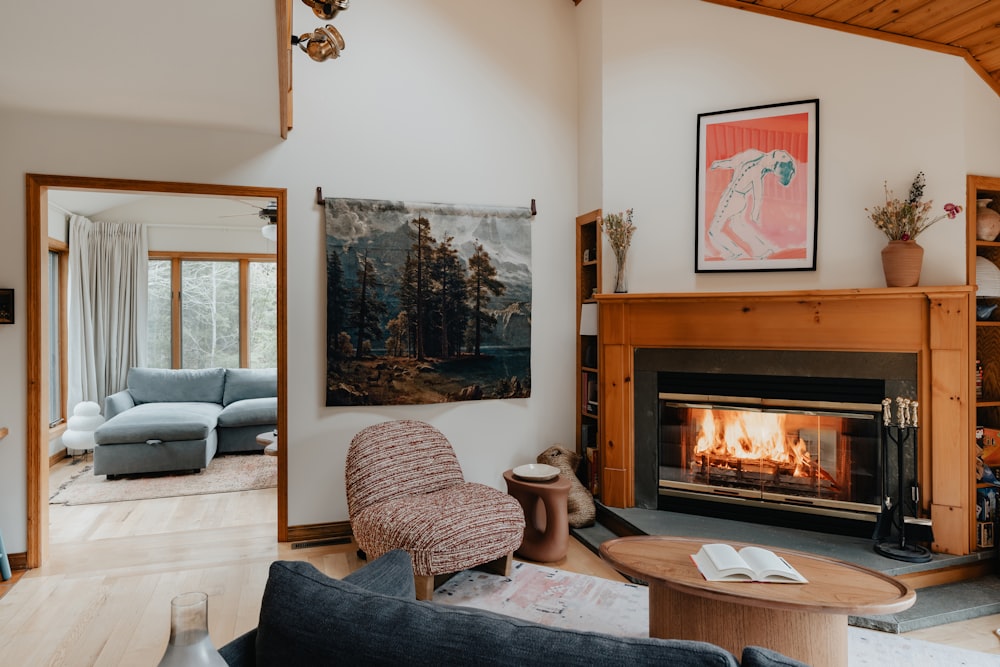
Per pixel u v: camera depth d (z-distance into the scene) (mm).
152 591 2973
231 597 2910
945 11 3090
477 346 3986
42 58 2441
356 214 3713
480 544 2803
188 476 5340
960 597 2814
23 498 3260
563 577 3135
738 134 3643
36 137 3242
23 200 3230
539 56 4152
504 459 4090
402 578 1450
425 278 3863
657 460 3766
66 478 5285
